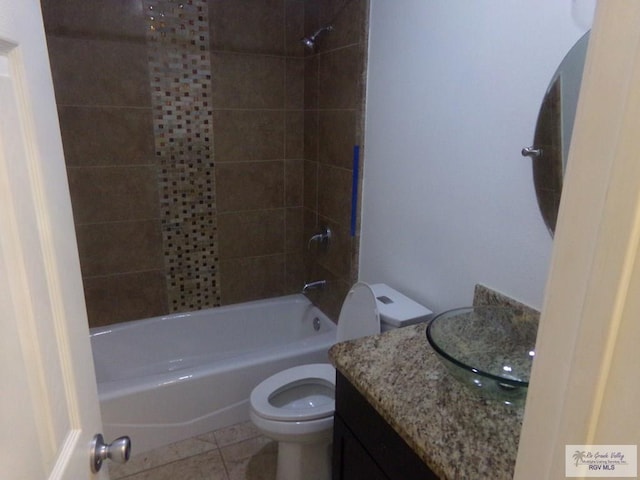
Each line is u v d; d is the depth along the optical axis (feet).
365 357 4.32
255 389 5.96
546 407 1.61
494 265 4.74
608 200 1.28
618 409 1.32
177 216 8.43
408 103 5.77
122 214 7.99
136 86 7.54
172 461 6.59
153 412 6.75
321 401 6.23
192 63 7.82
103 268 8.09
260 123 8.63
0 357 1.73
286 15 8.26
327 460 5.87
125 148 7.72
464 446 3.12
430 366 4.15
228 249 9.06
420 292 5.98
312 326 9.16
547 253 4.13
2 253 1.78
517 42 4.17
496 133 4.52
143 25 7.35
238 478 6.28
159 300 8.72
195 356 9.02
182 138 8.09
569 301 1.46
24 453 1.88
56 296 2.27
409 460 3.45
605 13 1.28
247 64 8.23
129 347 8.42
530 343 4.29
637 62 1.18
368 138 6.79
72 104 7.20
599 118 1.31
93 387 2.77
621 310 1.27
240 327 9.30
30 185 2.03
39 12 2.21
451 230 5.29
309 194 9.07
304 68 8.61
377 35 6.25
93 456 2.63
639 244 1.21
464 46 4.78
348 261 7.72
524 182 4.27
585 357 1.40
